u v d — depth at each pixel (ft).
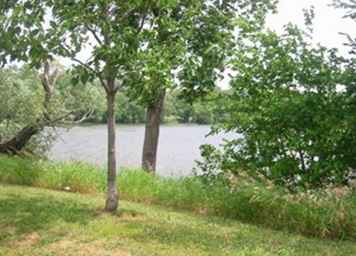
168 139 127.34
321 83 29.73
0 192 31.81
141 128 155.94
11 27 22.02
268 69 32.17
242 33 33.06
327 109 29.04
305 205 25.05
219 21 34.63
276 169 29.68
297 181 29.30
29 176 35.73
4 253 19.35
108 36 23.39
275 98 30.66
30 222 23.86
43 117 50.24
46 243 20.72
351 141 28.30
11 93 49.96
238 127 32.53
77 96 52.65
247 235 23.39
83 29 23.29
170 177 34.37
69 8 22.58
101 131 129.70
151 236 22.29
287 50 31.45
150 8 24.49
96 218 25.04
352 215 23.80
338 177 28.07
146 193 31.19
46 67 50.03
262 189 26.58
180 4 27.09
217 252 20.34
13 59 22.65
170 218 26.20
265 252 20.62
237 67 32.30
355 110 28.45
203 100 34.22
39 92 51.62
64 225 23.54
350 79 28.40
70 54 23.34
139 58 22.66
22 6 22.39
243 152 32.42
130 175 33.22
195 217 26.96
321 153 29.01
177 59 25.11
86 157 73.36
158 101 39.47
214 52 32.22
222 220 26.50
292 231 24.81
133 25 24.95
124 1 23.48
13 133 50.57
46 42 22.33
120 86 25.41
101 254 19.54
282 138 30.99
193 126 172.86
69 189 34.06
